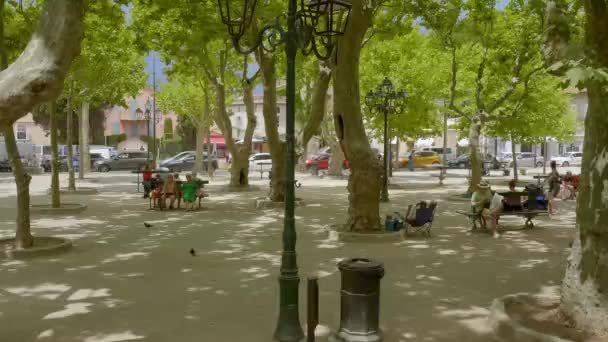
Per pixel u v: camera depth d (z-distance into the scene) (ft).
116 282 28.07
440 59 87.81
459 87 80.79
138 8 59.26
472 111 87.25
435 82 90.43
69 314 22.75
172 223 49.83
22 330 20.80
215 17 50.80
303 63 76.02
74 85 77.51
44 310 23.29
